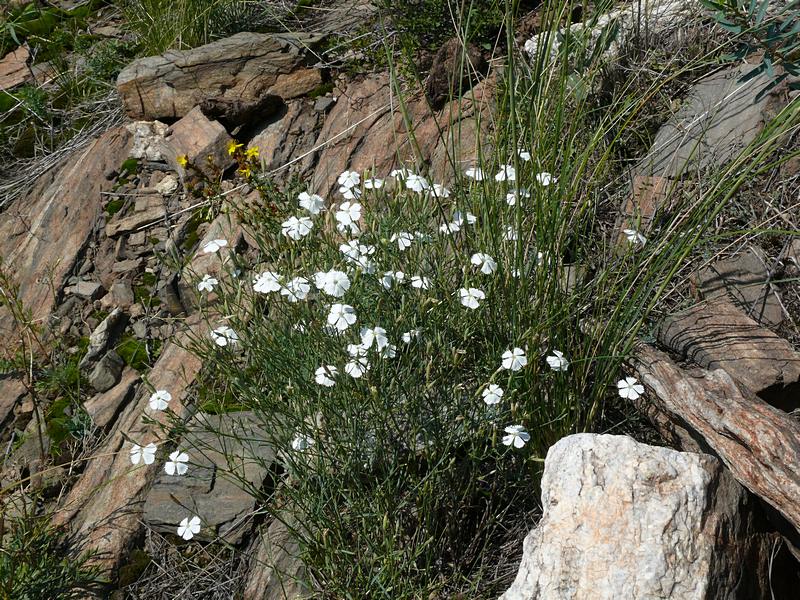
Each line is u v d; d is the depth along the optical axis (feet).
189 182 4.36
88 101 5.26
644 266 3.22
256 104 4.46
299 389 2.91
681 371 2.85
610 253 3.42
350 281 2.92
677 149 3.62
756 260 3.32
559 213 3.03
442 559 2.89
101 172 4.58
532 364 2.78
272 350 3.00
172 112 4.63
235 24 5.25
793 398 3.01
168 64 4.61
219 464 3.23
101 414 3.70
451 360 2.90
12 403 3.85
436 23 4.36
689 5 4.02
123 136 4.67
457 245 3.25
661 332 3.19
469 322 2.96
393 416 2.83
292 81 4.58
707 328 3.14
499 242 2.97
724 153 3.54
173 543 3.17
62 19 6.00
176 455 2.81
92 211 4.46
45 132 5.21
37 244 4.47
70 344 4.02
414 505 2.94
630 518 2.39
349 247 2.89
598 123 3.74
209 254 4.00
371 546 2.74
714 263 3.34
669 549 2.34
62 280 4.25
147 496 3.26
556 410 2.88
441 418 2.88
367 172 3.19
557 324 2.93
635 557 2.34
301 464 2.82
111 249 4.30
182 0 5.11
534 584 2.38
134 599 3.09
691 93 3.84
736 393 2.78
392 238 2.96
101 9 6.10
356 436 2.82
